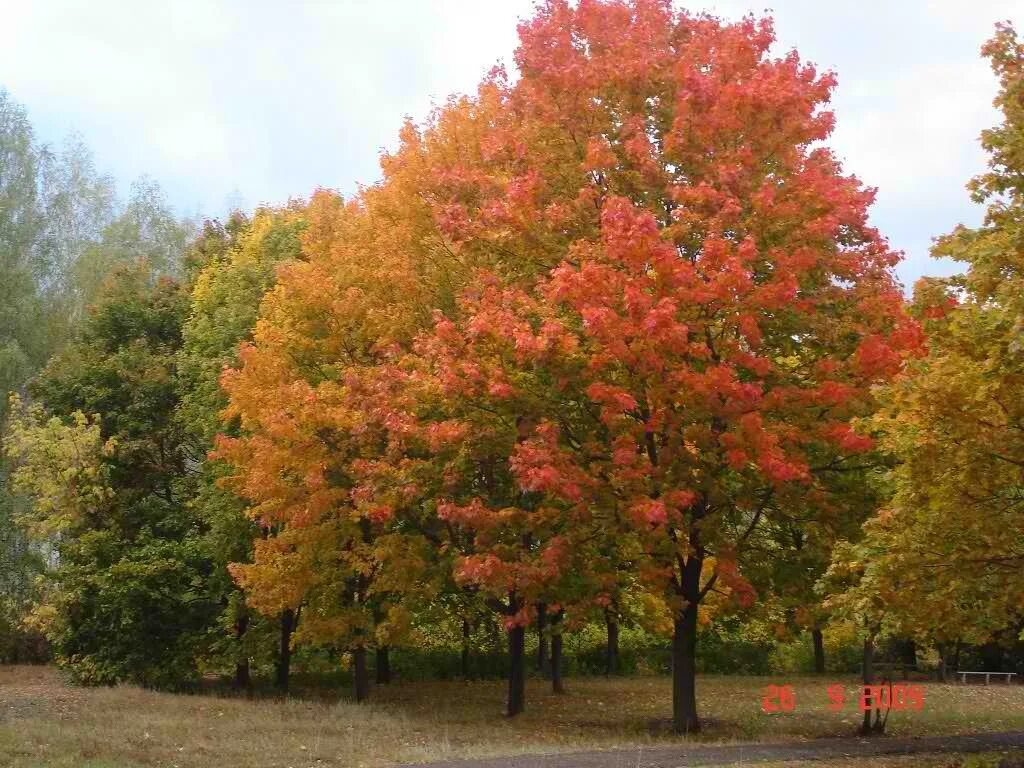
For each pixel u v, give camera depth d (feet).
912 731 57.00
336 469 63.62
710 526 50.34
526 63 58.44
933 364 36.91
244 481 71.15
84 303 137.80
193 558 88.02
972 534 37.78
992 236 36.96
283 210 95.76
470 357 51.85
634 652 111.24
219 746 47.67
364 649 76.07
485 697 81.10
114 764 42.06
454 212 55.42
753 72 54.39
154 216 161.27
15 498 113.60
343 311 66.39
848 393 47.88
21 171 140.15
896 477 39.88
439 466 59.26
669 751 45.39
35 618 92.63
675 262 46.06
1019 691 83.30
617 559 56.24
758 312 48.88
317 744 48.16
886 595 39.19
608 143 54.54
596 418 53.93
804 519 54.24
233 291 84.17
